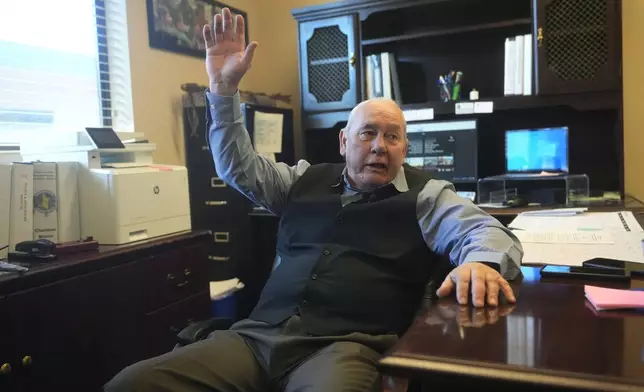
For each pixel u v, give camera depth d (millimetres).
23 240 1663
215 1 3035
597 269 1030
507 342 686
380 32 2855
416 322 797
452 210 1287
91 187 1809
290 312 1265
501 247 1078
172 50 2730
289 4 3297
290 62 3318
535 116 2652
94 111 2453
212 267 2752
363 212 1336
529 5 2598
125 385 1074
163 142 2682
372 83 2713
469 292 913
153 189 1925
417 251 1310
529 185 2561
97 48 2455
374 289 1263
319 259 1313
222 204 2709
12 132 2092
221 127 1466
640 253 1190
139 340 1764
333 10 2682
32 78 2176
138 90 2541
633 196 2518
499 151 2732
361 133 1401
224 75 1434
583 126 2568
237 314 2668
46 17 2230
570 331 718
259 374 1228
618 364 599
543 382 576
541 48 2320
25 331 1386
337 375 1066
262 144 2766
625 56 2535
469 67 2766
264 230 2773
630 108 2547
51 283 1458
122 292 1697
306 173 1536
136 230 1855
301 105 2820
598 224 1588
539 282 1002
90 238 1761
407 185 1404
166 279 1879
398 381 1086
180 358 1165
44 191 1731
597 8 2250
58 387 1479
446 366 627
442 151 2588
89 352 1576
